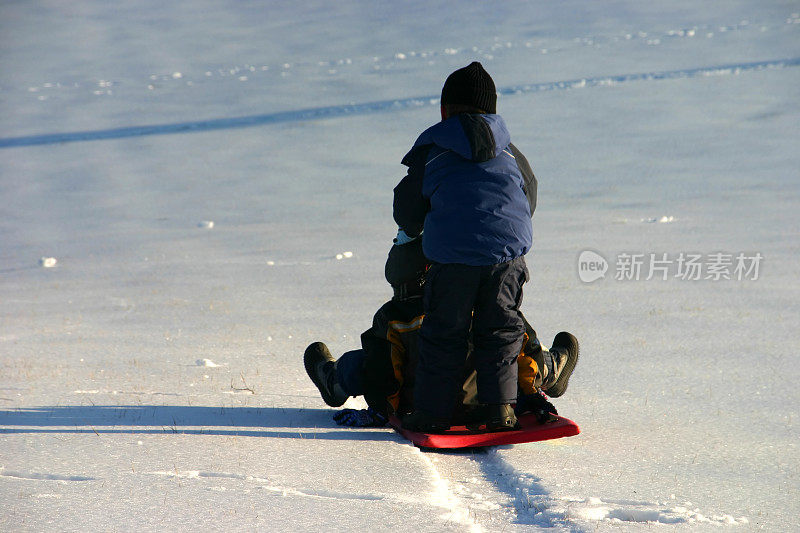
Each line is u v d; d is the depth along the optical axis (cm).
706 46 16425
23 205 6875
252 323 2638
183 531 916
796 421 1502
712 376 1866
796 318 2494
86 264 4269
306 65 18238
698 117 9681
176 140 10519
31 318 2878
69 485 1073
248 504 1002
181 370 1945
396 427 1423
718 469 1223
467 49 18888
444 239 1279
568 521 966
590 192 6200
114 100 15025
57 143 10781
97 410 1535
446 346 1327
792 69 12900
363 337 1482
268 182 7581
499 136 1309
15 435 1332
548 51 17600
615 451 1320
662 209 5306
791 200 5353
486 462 1279
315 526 933
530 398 1433
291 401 1645
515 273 1317
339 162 8512
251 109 13175
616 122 9725
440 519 955
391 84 14850
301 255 4259
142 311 2928
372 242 4622
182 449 1257
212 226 5525
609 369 1955
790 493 1110
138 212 6334
